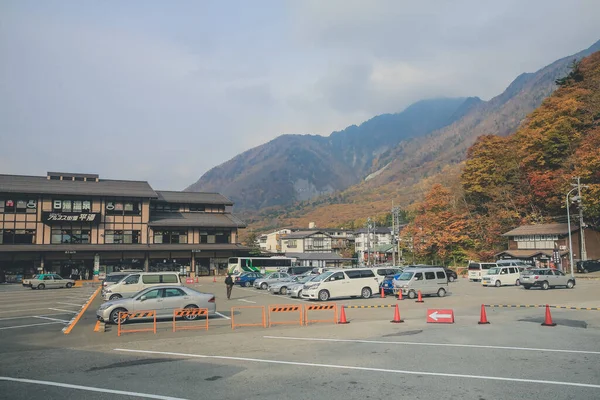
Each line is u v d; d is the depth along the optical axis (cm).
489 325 1730
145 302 1983
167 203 7275
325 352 1242
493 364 1065
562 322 1795
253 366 1081
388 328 1698
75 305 2855
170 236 6756
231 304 2866
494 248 7200
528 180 7194
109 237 6369
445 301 2831
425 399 799
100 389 894
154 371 1047
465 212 7869
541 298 2961
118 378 984
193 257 6769
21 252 5791
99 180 6919
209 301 2102
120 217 6450
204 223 6844
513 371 995
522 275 3875
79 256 6131
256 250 8450
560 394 820
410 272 3114
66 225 6153
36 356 1252
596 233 6356
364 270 3150
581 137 6694
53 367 1105
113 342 1483
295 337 1522
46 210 6066
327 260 9512
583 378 930
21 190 5900
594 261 5659
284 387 890
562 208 6656
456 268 6831
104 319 1916
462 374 972
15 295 3769
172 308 2022
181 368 1074
